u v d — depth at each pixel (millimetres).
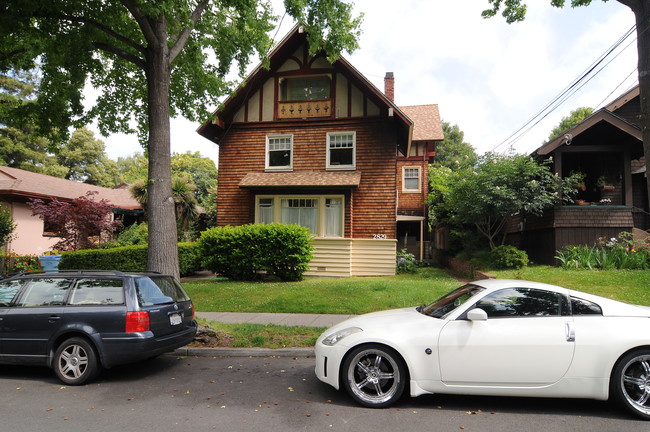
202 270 18484
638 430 3883
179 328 5992
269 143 17625
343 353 4559
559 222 13156
